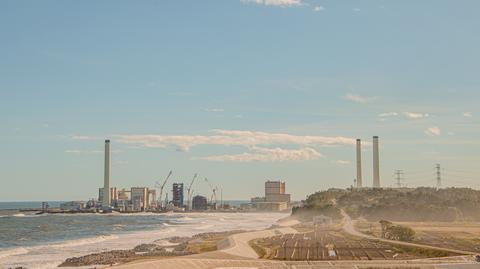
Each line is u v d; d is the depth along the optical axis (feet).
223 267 568.41
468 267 572.10
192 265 571.28
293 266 574.56
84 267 606.55
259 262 600.80
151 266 543.80
